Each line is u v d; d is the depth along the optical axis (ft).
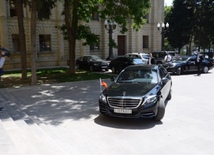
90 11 61.72
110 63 72.59
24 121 22.85
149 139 18.69
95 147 17.26
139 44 126.21
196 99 33.06
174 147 17.13
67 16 61.21
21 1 53.67
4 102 31.81
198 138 18.83
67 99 33.81
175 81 51.08
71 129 21.22
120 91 23.15
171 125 22.02
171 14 148.25
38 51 96.63
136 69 28.50
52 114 26.18
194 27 140.97
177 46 151.23
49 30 98.48
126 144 17.76
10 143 15.89
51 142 17.30
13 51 90.63
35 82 47.65
